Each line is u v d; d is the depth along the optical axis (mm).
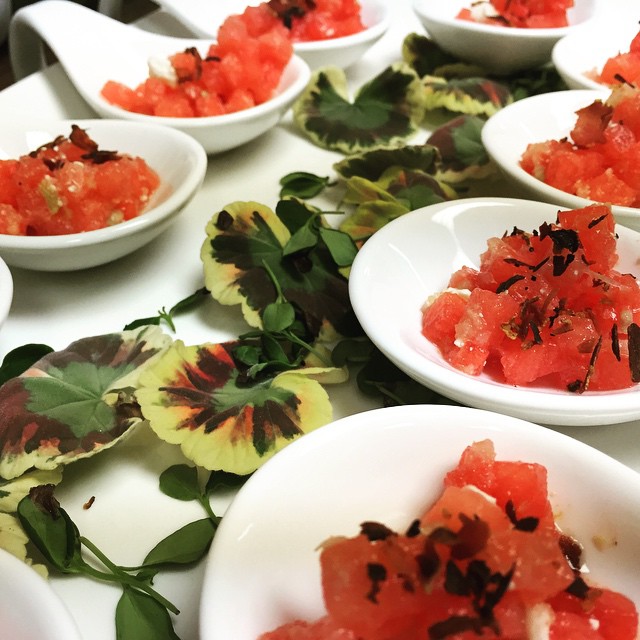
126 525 167
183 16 355
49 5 313
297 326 209
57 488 173
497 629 125
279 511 145
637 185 235
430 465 158
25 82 310
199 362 191
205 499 170
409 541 130
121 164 239
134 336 196
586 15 376
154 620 147
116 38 314
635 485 147
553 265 194
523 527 137
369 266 201
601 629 136
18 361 195
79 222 230
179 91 286
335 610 128
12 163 236
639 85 309
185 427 173
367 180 254
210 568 134
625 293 193
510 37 330
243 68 287
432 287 217
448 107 306
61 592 154
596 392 186
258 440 171
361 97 319
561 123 286
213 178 284
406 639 129
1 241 208
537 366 186
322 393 183
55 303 224
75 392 180
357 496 154
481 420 159
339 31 355
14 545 156
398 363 177
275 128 321
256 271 216
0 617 128
